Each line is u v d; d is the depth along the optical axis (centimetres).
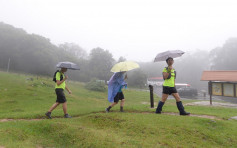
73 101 1628
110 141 398
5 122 576
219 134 454
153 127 472
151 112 742
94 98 2264
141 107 870
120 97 694
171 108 890
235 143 418
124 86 696
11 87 1917
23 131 468
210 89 1450
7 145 377
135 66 643
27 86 2098
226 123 541
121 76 676
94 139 410
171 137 424
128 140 405
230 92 1383
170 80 641
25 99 1473
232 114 785
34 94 1725
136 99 2183
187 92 3247
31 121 583
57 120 579
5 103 1253
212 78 1405
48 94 1847
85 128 479
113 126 509
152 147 376
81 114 710
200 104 1452
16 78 2569
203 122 528
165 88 644
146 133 445
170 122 514
